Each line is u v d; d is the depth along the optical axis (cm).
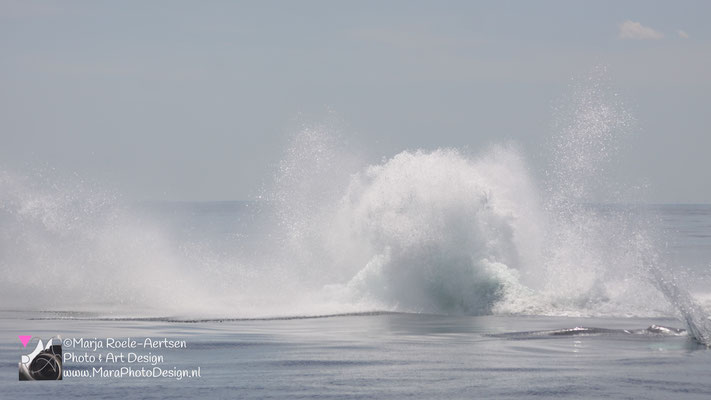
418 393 5047
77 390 5122
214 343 7100
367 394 5022
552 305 10062
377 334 7838
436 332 8006
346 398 4916
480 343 7181
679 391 5116
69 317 8994
